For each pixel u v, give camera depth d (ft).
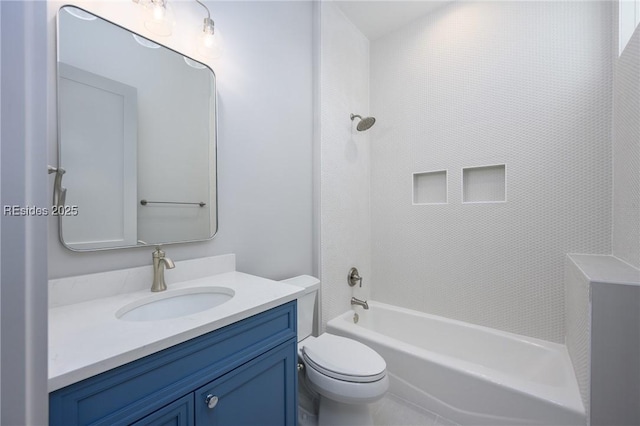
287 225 5.62
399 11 6.86
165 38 3.72
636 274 3.56
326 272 6.35
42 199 1.08
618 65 4.54
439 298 6.75
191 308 3.52
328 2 6.44
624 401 3.22
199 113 4.10
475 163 6.22
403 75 7.36
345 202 6.98
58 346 1.97
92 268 3.11
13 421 1.00
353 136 7.30
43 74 1.09
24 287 1.04
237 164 4.65
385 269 7.69
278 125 5.40
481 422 4.29
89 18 3.07
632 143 3.90
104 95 3.18
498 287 5.95
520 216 5.70
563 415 3.60
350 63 7.20
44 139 1.08
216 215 4.32
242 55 4.71
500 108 5.92
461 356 6.11
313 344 4.58
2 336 0.98
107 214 3.21
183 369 2.31
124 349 1.94
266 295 3.24
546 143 5.43
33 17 1.07
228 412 2.66
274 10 5.30
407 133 7.29
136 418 1.99
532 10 5.59
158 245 3.42
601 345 3.33
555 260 5.34
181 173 3.91
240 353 2.78
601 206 4.92
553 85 5.37
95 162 3.11
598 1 4.99
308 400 4.90
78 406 1.73
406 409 4.97
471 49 6.30
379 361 4.09
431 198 7.11
